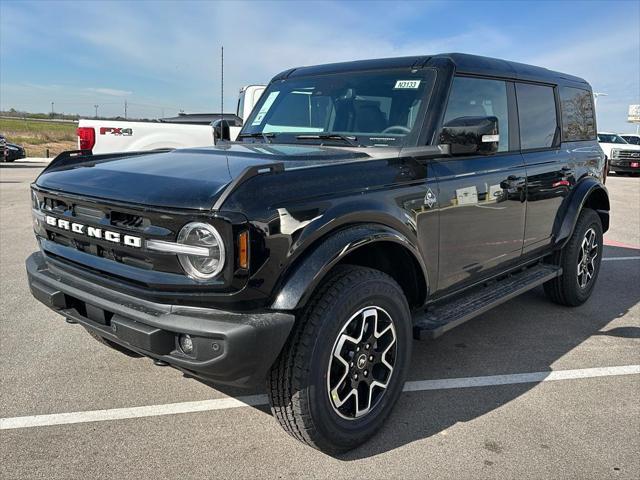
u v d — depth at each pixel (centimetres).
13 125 6153
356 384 272
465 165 342
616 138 2264
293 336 248
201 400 326
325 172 260
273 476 256
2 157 2545
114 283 250
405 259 306
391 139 328
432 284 322
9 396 326
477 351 405
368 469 262
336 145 338
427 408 321
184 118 1236
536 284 424
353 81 368
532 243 423
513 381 357
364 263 306
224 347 221
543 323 467
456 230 332
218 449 277
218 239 218
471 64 358
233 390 339
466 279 357
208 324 223
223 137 465
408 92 339
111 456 269
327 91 375
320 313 249
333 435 262
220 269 220
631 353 405
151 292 235
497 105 386
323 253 243
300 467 263
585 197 473
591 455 275
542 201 423
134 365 371
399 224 283
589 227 497
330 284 258
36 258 315
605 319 479
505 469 263
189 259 225
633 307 514
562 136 466
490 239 368
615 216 1107
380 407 287
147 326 234
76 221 263
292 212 236
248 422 303
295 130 379
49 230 291
